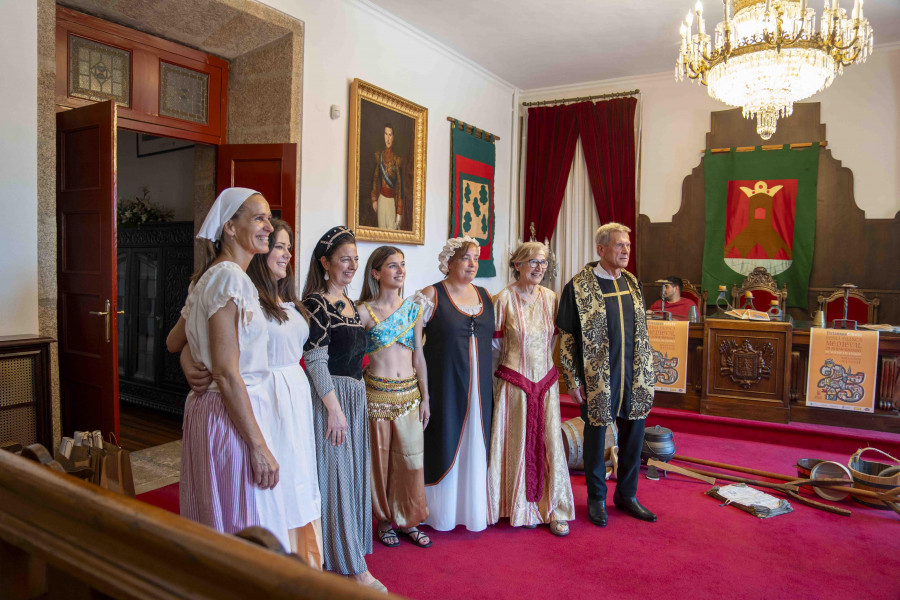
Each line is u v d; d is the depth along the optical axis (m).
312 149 5.00
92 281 3.58
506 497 3.20
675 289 6.52
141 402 5.93
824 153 6.91
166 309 5.74
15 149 3.22
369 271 2.85
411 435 2.90
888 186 6.64
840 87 6.84
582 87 8.12
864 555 2.93
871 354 4.76
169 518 0.82
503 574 2.68
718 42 4.66
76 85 3.96
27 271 3.27
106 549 0.85
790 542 3.07
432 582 2.60
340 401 2.44
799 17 4.39
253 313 1.80
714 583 2.63
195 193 5.20
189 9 4.14
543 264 3.21
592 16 5.88
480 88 7.51
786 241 7.05
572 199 8.16
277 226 2.07
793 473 4.15
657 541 3.06
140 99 4.36
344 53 5.29
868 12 5.77
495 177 7.92
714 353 5.21
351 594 0.63
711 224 7.37
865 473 3.78
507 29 6.22
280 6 4.59
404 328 2.87
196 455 1.79
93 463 2.35
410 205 6.19
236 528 1.75
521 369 3.18
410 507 2.91
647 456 4.11
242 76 4.99
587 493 3.72
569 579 2.65
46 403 3.14
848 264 6.83
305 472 2.04
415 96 6.29
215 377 1.74
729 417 5.12
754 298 6.99
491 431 3.19
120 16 4.18
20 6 3.22
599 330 3.18
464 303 3.11
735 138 7.28
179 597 0.74
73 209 3.66
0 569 1.05
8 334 3.21
